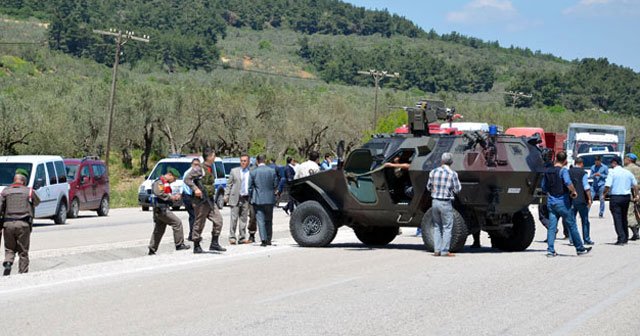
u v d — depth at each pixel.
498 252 19.64
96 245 21.56
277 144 86.25
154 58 180.62
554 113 121.31
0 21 193.12
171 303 11.91
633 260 17.75
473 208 19.09
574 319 10.85
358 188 20.08
